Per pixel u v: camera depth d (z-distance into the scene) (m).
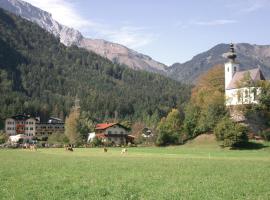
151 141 167.62
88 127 195.12
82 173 46.50
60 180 39.41
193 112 149.50
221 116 141.25
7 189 33.41
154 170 50.31
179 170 50.25
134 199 29.36
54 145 161.25
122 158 75.88
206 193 31.77
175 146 141.00
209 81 172.38
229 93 165.25
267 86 138.12
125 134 191.25
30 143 172.75
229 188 34.38
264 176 43.75
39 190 33.00
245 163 62.22
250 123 136.88
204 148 125.44
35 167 54.62
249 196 30.64
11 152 106.31
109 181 39.00
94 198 29.80
